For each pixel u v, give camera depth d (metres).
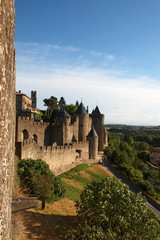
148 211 16.70
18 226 12.44
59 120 51.34
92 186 18.80
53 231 15.02
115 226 15.09
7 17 4.81
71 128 57.66
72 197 26.44
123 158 61.31
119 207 15.87
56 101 81.38
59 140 49.62
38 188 18.88
